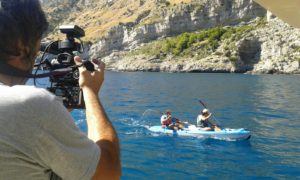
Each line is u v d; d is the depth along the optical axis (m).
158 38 125.75
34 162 1.60
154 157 15.62
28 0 1.78
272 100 35.81
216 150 16.88
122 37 131.50
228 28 112.00
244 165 14.66
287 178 13.19
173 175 13.38
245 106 32.03
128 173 13.52
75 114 25.19
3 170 1.56
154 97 38.88
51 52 2.23
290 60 84.69
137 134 20.14
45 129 1.59
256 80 62.69
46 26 1.86
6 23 1.71
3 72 1.78
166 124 20.62
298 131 21.58
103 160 1.76
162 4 147.88
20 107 1.57
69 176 1.64
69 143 1.64
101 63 2.25
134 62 110.06
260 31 94.06
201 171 13.86
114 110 29.84
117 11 171.88
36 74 1.89
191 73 89.94
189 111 29.78
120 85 54.22
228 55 93.88
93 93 2.09
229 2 119.44
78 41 2.34
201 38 106.56
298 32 89.50
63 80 2.16
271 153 16.47
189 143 18.08
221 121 25.31
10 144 1.55
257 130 22.03
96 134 1.92
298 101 34.94
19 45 1.76
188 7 123.75
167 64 102.25
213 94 41.41
